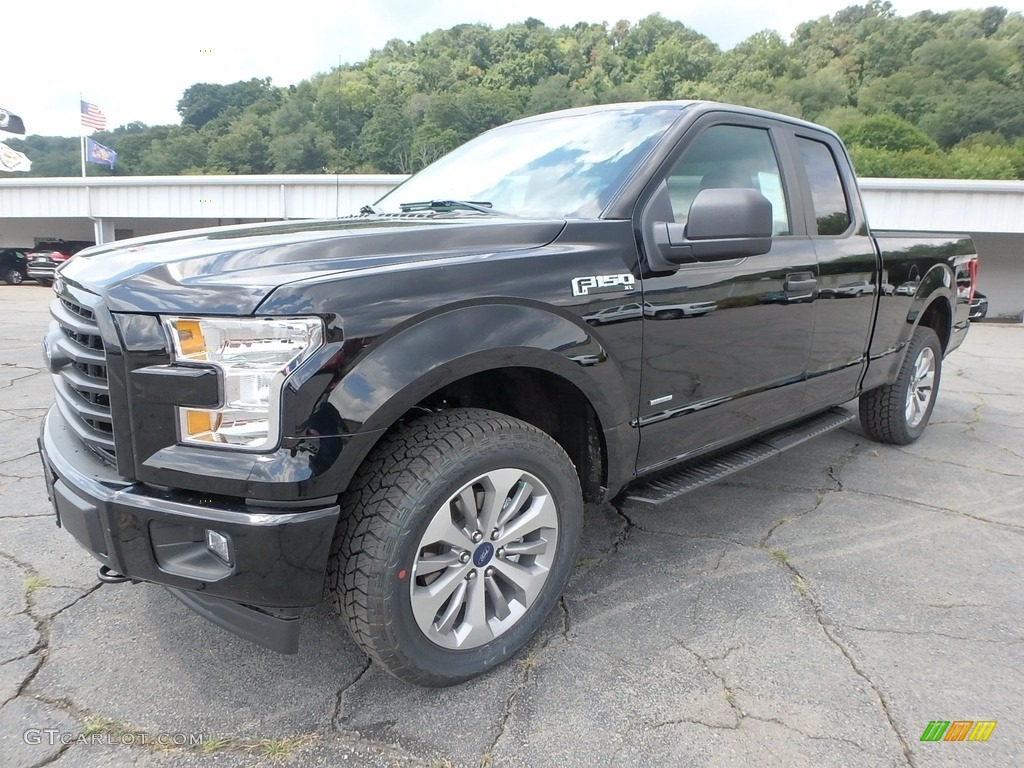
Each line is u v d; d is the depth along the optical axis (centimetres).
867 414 459
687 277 260
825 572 291
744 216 236
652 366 251
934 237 454
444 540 200
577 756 185
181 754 184
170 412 174
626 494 270
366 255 200
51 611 250
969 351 1038
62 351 209
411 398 184
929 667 227
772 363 310
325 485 174
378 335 179
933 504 370
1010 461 446
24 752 183
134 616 248
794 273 312
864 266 364
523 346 205
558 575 234
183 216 2086
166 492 178
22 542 301
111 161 2727
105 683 212
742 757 186
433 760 184
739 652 233
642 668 224
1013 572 294
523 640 226
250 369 169
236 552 172
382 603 187
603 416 237
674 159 270
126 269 191
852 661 229
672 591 273
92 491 183
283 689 211
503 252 215
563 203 264
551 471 223
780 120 338
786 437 349
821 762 184
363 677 217
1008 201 1598
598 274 229
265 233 225
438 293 192
